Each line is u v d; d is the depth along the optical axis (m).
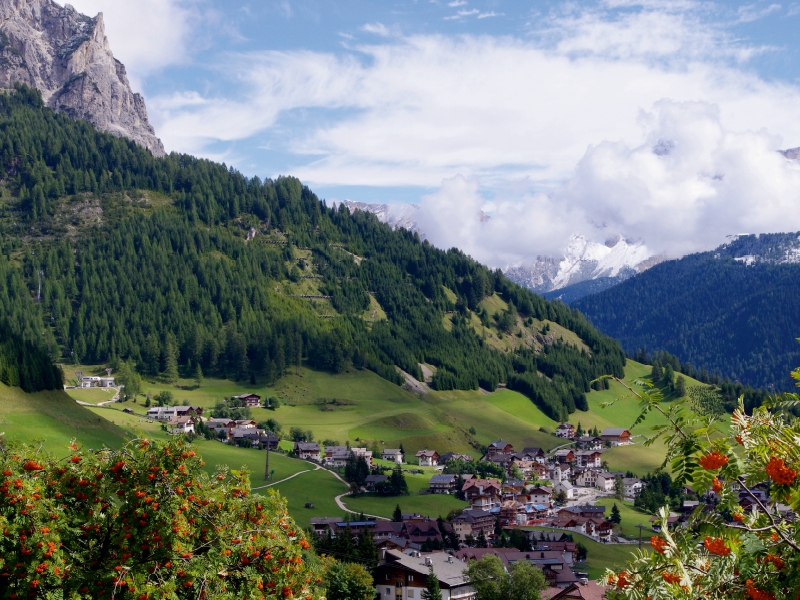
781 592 15.10
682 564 16.19
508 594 96.50
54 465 29.22
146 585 24.64
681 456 15.70
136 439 29.64
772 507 16.00
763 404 16.30
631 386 16.53
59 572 24.75
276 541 28.92
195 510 28.53
